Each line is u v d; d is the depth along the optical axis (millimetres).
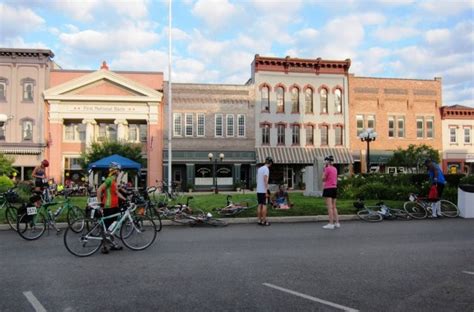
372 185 19547
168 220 12969
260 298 5434
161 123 39531
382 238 10367
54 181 33969
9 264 7570
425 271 6863
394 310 4961
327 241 9953
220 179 40219
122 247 9039
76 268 7223
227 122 40469
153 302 5289
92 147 32625
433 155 37281
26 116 37594
